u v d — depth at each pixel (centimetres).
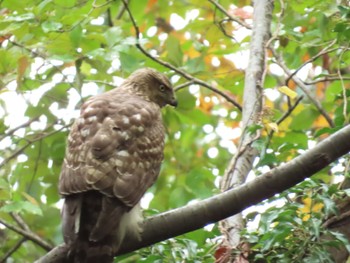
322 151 993
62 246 978
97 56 1374
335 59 1550
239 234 1083
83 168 987
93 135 1023
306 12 1487
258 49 1319
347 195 1066
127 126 1040
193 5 1789
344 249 1093
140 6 1784
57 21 1391
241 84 1551
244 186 1003
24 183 1584
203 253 1089
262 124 1127
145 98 1234
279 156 1197
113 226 957
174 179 1844
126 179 992
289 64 1507
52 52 1377
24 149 1545
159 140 1064
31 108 1514
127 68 1447
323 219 1073
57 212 1698
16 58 1339
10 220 1441
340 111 1235
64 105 1523
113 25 1614
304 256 1041
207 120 1672
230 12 1524
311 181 1036
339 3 1395
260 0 1370
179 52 1558
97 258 948
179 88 1430
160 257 1061
